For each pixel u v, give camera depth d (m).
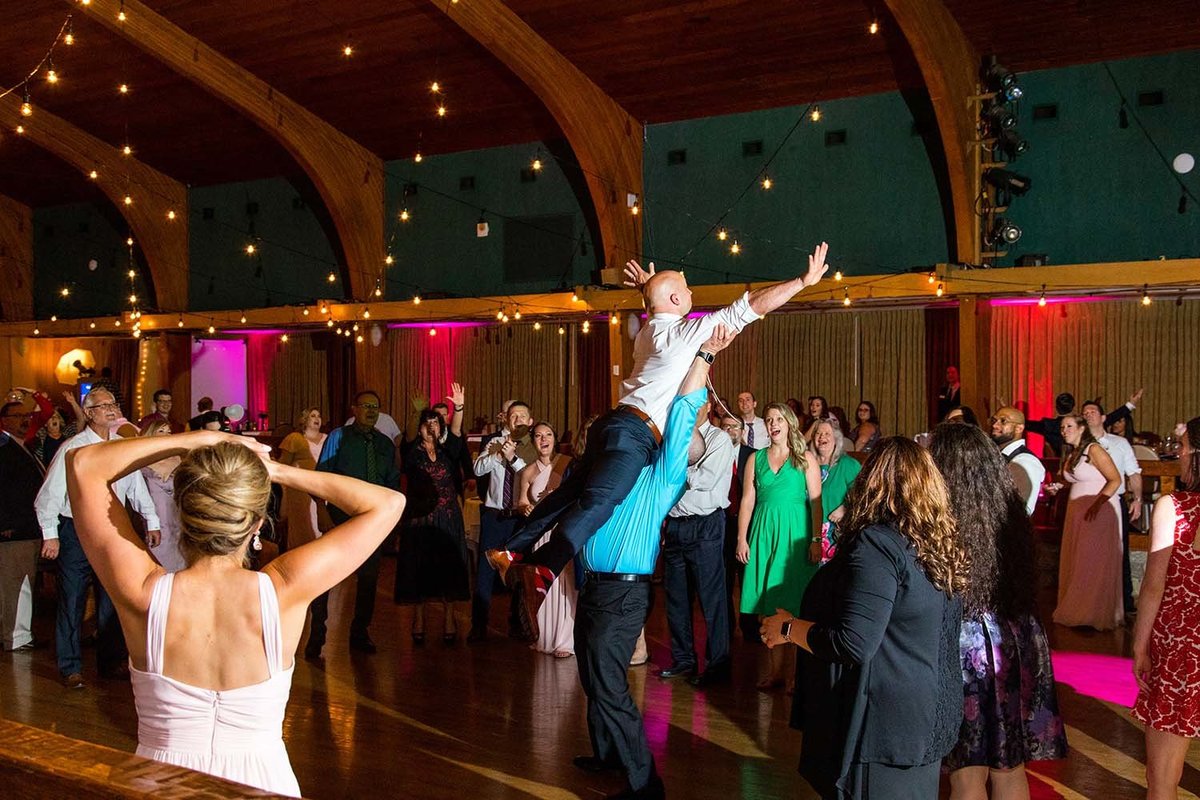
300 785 3.81
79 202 17.52
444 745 4.29
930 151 11.32
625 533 3.64
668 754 4.18
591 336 14.47
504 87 12.26
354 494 1.75
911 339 12.58
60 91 13.38
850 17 10.02
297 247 15.55
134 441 1.73
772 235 12.20
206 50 11.95
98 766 1.13
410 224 14.64
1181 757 2.92
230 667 1.64
